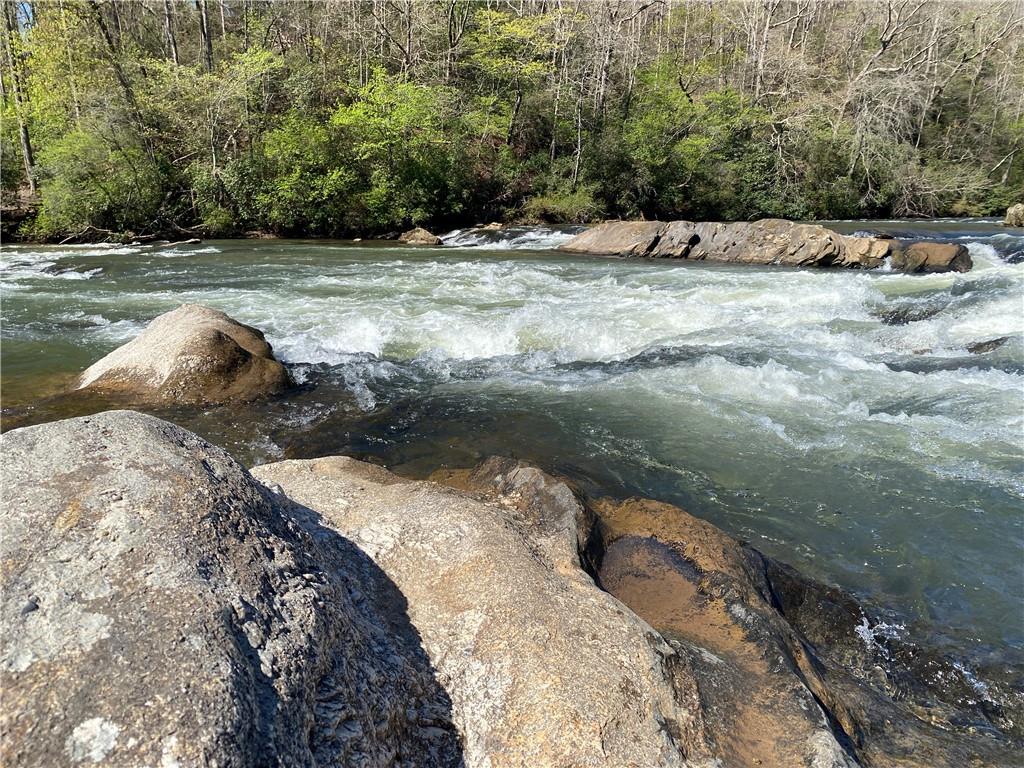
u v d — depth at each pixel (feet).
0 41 85.10
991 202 110.63
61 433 6.09
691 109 110.11
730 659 8.53
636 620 7.98
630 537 11.52
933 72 119.34
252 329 24.75
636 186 106.01
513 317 30.50
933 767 7.84
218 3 116.16
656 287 39.55
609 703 6.67
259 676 4.76
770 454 17.19
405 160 90.02
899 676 9.84
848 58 123.24
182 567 5.05
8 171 83.66
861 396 21.03
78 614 4.53
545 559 9.27
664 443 17.83
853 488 15.42
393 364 25.18
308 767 4.62
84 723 3.98
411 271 47.80
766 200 108.27
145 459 5.97
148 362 21.66
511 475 12.89
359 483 11.18
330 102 96.48
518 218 99.40
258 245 70.64
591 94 110.32
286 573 5.86
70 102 80.12
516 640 7.29
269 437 18.28
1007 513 14.33
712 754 6.70
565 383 22.90
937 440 17.81
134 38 107.96
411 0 103.35
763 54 114.01
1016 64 125.08
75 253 59.72
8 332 28.84
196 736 4.05
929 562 12.66
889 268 48.37
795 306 33.81
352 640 6.14
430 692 6.77
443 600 7.91
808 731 7.26
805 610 10.97
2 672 4.13
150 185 77.51
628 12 129.29
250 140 83.82
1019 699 9.43
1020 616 11.25
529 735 6.44
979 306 30.14
